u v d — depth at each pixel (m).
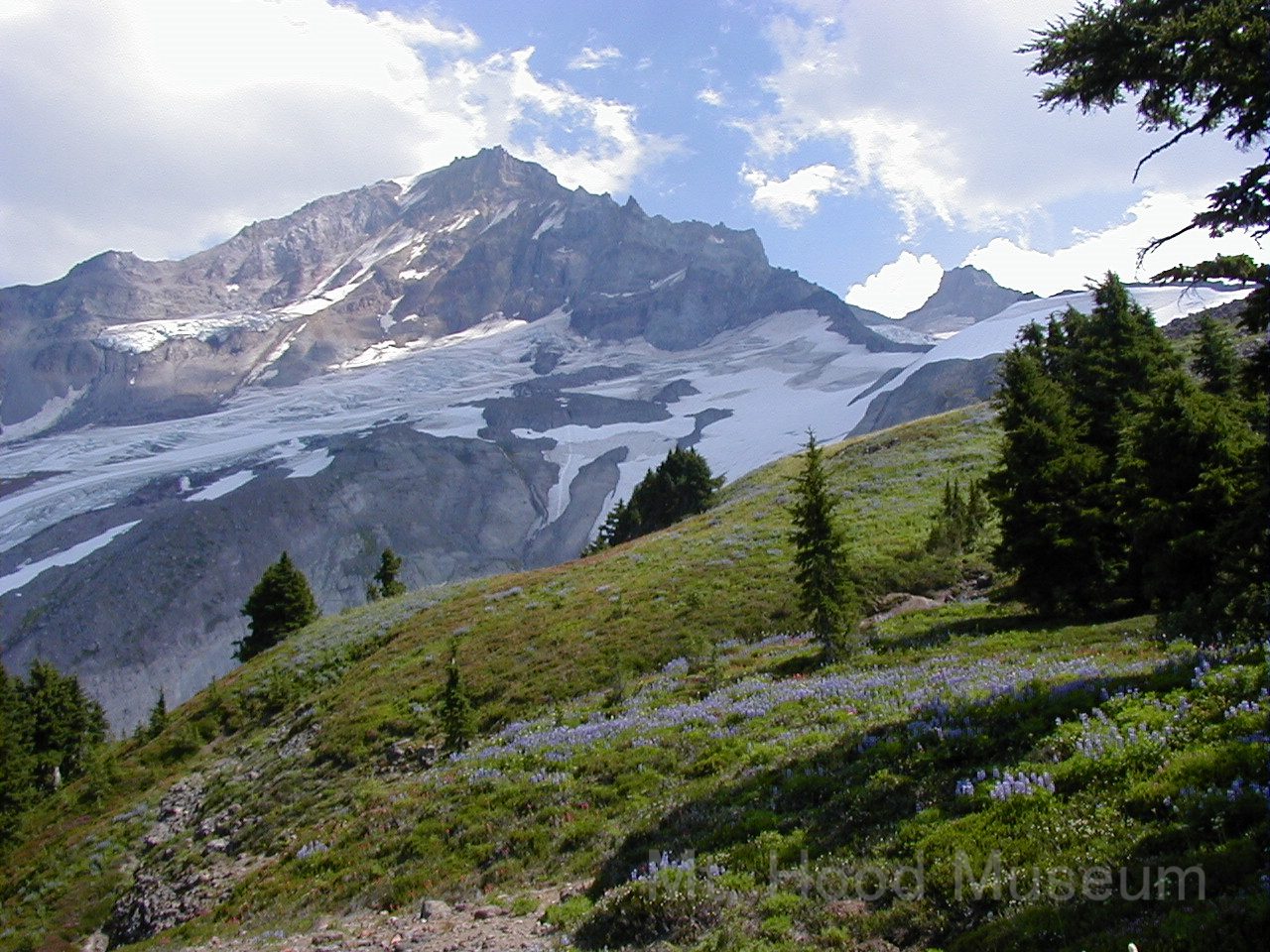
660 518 94.81
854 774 14.25
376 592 91.06
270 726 49.97
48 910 35.44
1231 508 23.83
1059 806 10.57
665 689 31.97
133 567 196.50
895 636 31.42
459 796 23.58
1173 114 14.52
